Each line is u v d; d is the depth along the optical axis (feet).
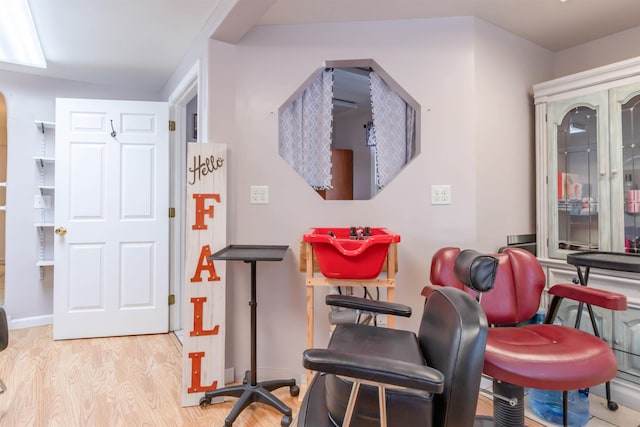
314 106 7.55
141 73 9.86
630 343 6.11
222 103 6.99
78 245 9.15
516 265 5.61
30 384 6.79
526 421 5.76
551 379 3.85
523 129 7.89
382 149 7.45
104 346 8.68
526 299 5.49
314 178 7.56
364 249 5.30
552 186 7.54
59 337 9.01
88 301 9.19
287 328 7.11
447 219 7.02
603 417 5.83
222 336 6.36
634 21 7.30
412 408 3.12
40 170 9.98
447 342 3.40
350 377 2.91
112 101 9.32
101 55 8.69
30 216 9.90
